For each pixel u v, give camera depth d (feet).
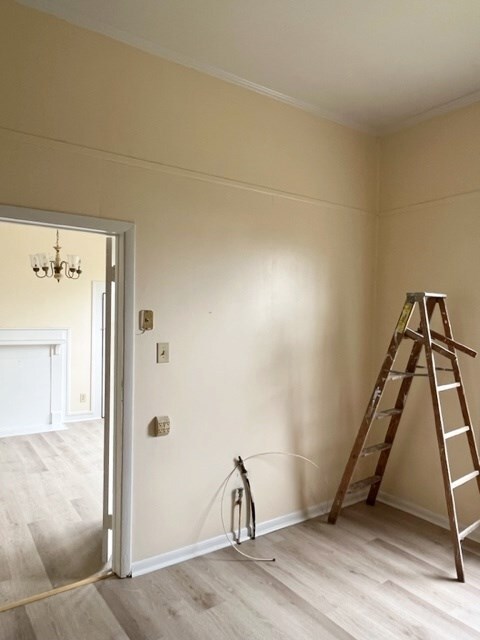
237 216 8.85
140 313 7.69
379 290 11.27
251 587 7.43
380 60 8.09
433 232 10.05
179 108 8.05
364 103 9.70
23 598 7.07
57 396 18.30
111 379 7.95
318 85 8.97
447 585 7.58
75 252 19.26
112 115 7.34
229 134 8.69
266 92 9.13
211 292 8.53
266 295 9.33
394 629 6.49
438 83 8.86
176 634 6.31
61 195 6.86
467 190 9.40
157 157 7.81
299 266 9.86
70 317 19.24
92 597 7.11
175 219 8.04
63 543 8.91
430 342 8.48
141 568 7.80
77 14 6.87
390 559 8.38
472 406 9.33
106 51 7.27
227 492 8.84
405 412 10.59
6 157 6.42
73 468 13.35
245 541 8.99
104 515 8.07
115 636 6.26
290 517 9.83
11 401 17.40
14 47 6.48
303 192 9.86
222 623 6.55
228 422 8.85
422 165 10.28
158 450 7.97
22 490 11.62
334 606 6.97
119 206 7.42
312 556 8.45
